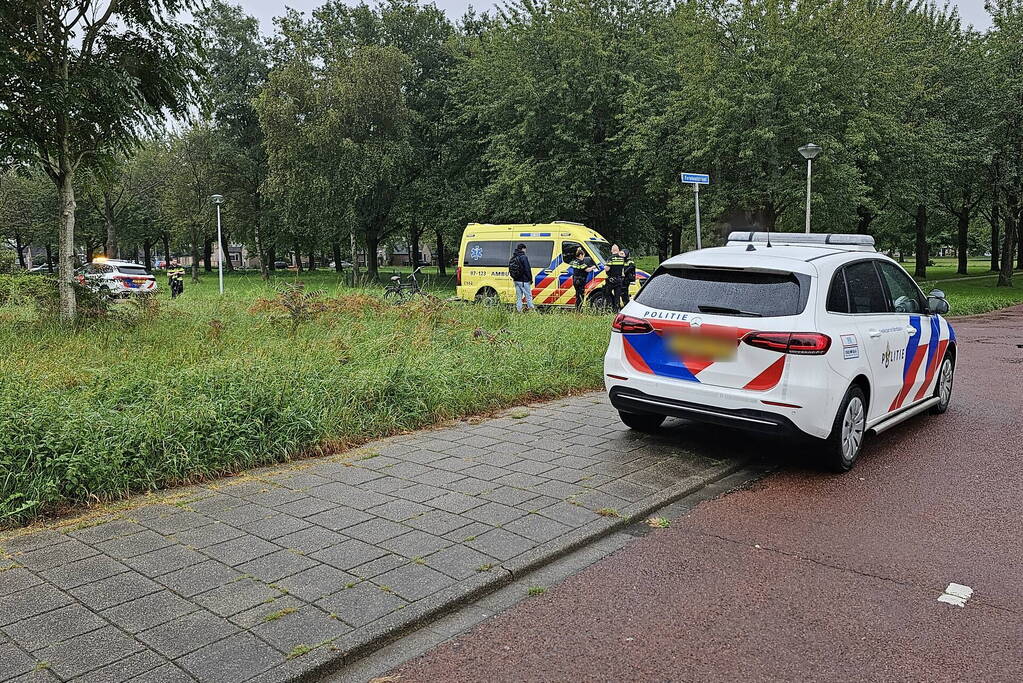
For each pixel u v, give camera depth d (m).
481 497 4.87
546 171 28.39
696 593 3.67
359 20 34.53
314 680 2.90
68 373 6.98
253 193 39.72
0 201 41.69
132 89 10.88
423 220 35.59
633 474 5.41
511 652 3.12
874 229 37.28
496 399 7.63
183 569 3.72
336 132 29.80
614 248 16.16
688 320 5.74
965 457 6.08
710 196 24.27
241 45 37.47
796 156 22.95
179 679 2.79
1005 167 31.00
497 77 29.08
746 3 22.61
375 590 3.54
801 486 5.36
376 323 11.34
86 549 3.95
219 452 5.30
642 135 25.30
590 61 27.48
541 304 18.27
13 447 4.57
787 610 3.49
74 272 11.48
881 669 2.99
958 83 30.31
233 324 11.31
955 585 3.75
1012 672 2.97
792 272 5.61
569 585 3.76
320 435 5.91
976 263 68.44
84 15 10.93
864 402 5.95
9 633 3.08
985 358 11.73
